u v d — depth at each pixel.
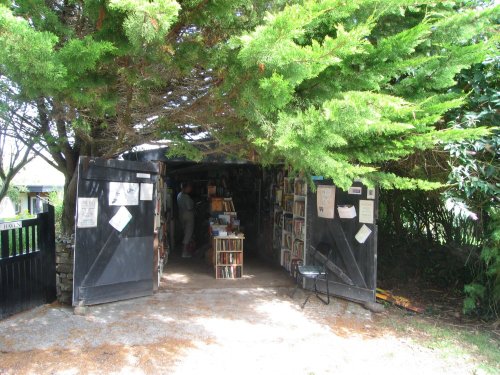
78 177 5.09
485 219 5.45
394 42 3.29
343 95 2.87
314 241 6.44
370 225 5.82
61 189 16.38
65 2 3.71
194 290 6.47
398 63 3.39
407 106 3.24
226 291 6.47
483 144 4.64
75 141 6.13
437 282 7.15
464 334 5.01
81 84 2.57
